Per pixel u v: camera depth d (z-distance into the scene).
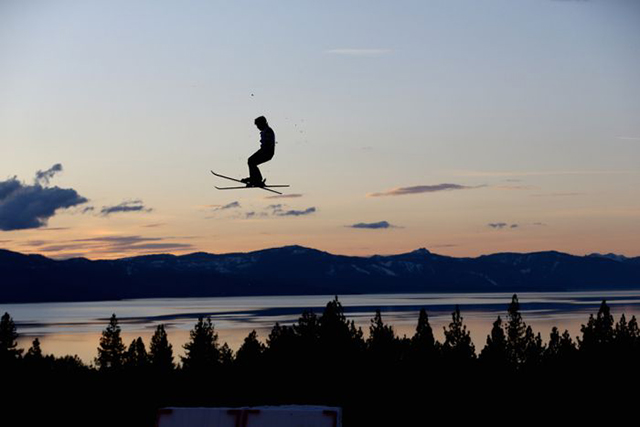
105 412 95.69
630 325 125.94
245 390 108.81
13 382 100.56
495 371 107.12
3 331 132.88
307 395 105.69
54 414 93.31
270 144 29.92
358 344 117.62
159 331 125.88
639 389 100.88
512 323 125.88
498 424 97.62
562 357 108.50
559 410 99.44
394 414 100.19
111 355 127.12
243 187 30.25
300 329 117.25
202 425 24.94
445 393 103.44
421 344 112.44
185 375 114.62
